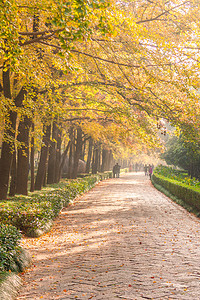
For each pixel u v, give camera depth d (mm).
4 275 5547
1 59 11242
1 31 5559
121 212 14742
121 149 36688
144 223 12047
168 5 13508
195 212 14539
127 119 16672
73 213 14438
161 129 16141
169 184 22750
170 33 12836
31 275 6449
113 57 10250
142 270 6383
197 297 4871
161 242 8992
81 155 47656
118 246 8602
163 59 11211
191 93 11594
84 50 10836
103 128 21875
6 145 14328
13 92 16047
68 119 22094
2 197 14227
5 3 5242
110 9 6754
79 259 7527
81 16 4918
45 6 6367
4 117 12242
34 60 10172
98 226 11516
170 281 5660
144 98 15172
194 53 12125
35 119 14875
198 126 14492
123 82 13336
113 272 6332
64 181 30250
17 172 17438
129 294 5078
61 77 15656
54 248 8695
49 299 5082
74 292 5336
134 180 41125
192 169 33438
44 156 21469
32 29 11492
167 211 15375
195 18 12906
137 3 13727
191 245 8648
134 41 10750
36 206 11055
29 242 9320
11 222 9953
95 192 24391
